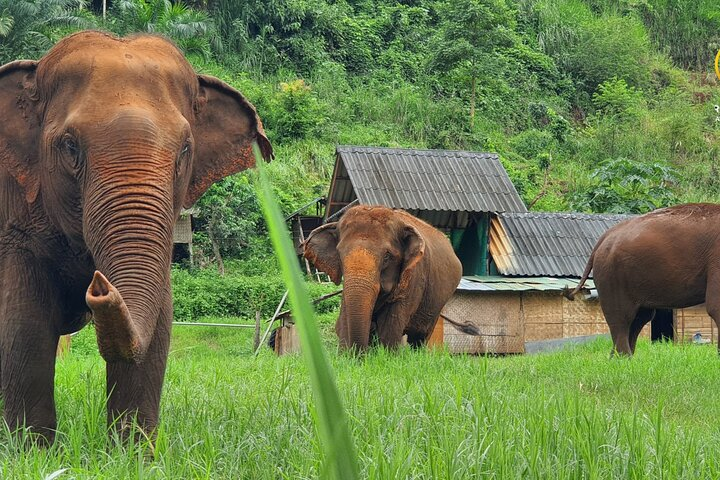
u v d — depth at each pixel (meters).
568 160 48.62
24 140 5.34
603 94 55.03
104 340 3.90
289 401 6.34
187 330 26.41
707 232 13.79
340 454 0.81
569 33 60.44
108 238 4.70
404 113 48.31
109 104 5.01
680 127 50.34
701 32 66.19
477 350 21.50
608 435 5.34
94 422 5.19
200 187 5.74
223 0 51.50
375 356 12.21
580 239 26.39
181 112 5.39
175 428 5.40
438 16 58.78
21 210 5.36
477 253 27.28
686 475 4.66
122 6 40.47
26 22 34.28
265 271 34.44
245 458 4.79
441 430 5.31
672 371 11.18
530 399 7.03
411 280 14.62
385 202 26.31
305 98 44.66
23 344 5.28
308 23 53.53
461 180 27.62
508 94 52.88
